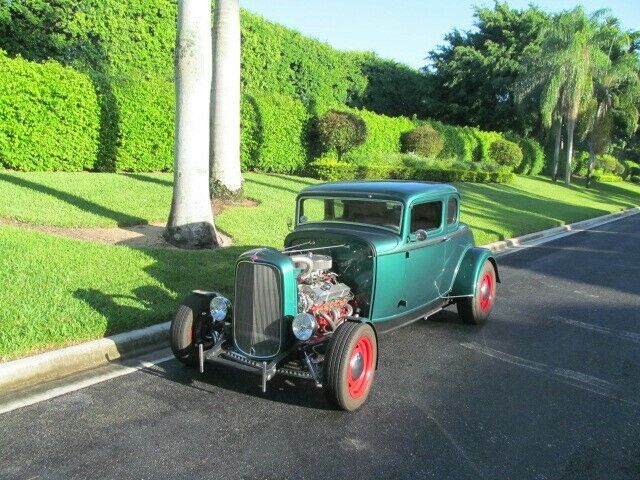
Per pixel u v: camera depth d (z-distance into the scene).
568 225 20.92
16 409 4.52
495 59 45.38
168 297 7.07
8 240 8.09
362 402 4.93
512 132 45.47
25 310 5.93
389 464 4.02
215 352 5.01
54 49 19.45
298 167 22.22
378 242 5.63
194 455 4.01
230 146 12.85
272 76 28.36
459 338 6.97
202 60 9.23
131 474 3.74
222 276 8.19
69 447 4.03
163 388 5.08
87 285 7.04
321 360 4.97
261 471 3.86
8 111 12.83
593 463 4.16
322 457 4.07
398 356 6.23
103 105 14.90
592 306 8.92
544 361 6.29
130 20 20.52
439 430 4.55
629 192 47.00
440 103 47.22
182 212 9.56
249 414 4.67
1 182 11.55
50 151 13.81
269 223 11.81
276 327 4.89
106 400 4.78
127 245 9.26
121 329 6.01
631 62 40.94
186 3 9.03
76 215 10.20
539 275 11.34
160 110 16.47
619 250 15.46
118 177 14.30
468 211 19.45
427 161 28.20
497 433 4.55
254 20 26.53
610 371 6.06
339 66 36.72
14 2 18.17
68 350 5.33
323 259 5.57
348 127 21.81
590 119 41.19
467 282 7.16
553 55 36.75
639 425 4.81
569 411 5.02
